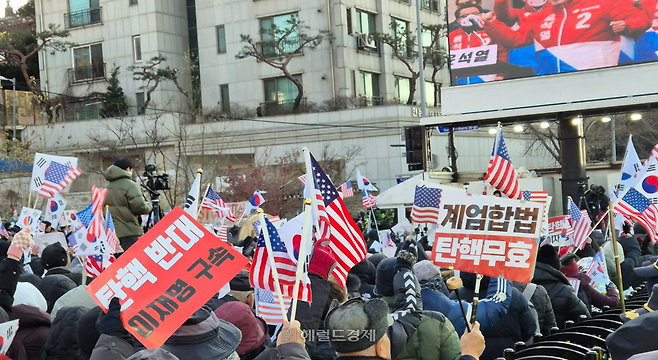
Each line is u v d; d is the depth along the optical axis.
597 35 22.39
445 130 25.28
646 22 21.86
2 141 43.28
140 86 46.50
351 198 39.34
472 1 23.62
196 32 48.19
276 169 37.34
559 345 4.90
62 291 6.53
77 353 5.09
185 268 3.88
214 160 40.41
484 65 23.61
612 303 8.07
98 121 44.19
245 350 4.94
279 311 5.37
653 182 10.21
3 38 52.22
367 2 44.84
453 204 4.82
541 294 6.38
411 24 47.59
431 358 5.00
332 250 5.55
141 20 46.72
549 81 22.91
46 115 46.88
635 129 46.62
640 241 12.59
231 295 5.92
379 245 13.11
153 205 12.62
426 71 48.50
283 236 5.21
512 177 6.33
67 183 9.62
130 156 43.53
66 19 49.03
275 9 44.41
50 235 9.98
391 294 5.97
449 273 6.77
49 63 49.34
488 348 5.69
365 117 40.97
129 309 3.77
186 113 43.72
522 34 23.17
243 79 45.59
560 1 22.75
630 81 22.06
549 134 39.06
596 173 26.77
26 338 5.37
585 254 10.90
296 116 42.31
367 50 44.69
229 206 18.66
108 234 8.19
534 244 4.61
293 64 44.09
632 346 3.52
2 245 5.50
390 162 40.47
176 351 3.94
